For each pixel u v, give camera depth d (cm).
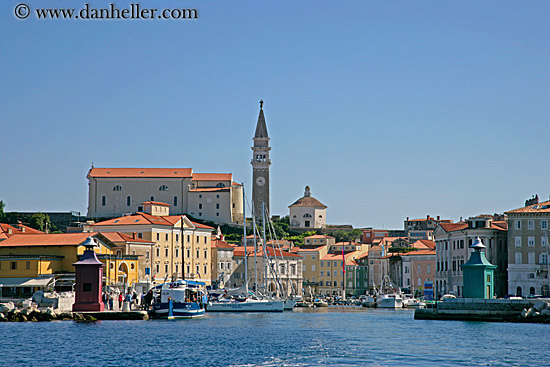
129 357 10381
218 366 9756
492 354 10700
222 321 16512
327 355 10669
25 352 10650
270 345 11712
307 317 18375
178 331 13612
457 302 15938
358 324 15638
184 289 17412
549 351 10969
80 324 14475
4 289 19238
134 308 17188
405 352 10919
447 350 11106
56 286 19350
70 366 9669
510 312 15388
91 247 15950
